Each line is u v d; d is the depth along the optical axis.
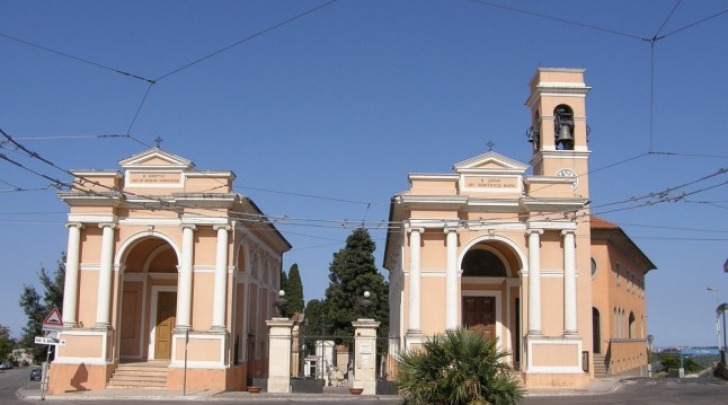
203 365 33.03
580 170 38.72
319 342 49.09
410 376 18.19
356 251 63.03
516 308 38.19
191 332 33.28
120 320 35.06
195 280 34.03
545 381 33.59
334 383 45.88
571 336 34.06
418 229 34.50
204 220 34.06
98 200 34.12
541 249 35.06
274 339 33.41
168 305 38.59
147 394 31.00
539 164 39.50
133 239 34.53
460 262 34.56
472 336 18.36
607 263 46.03
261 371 42.94
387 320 62.44
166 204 30.59
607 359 44.78
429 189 35.22
